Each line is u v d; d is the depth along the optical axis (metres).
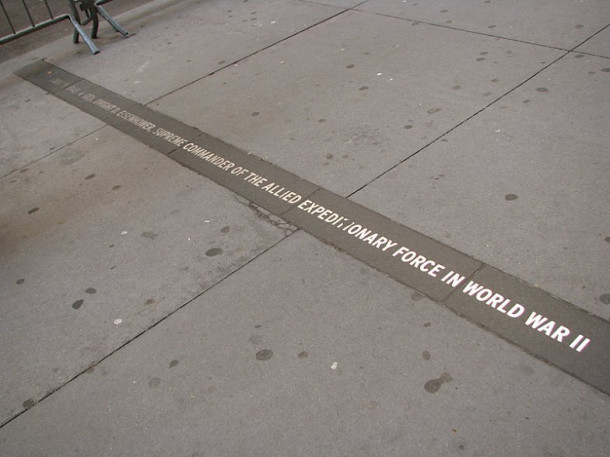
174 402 2.82
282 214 3.86
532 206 3.50
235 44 6.39
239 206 4.01
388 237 3.50
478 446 2.40
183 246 3.76
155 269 3.63
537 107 4.36
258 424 2.65
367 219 3.66
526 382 2.60
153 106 5.51
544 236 3.29
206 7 7.58
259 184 4.18
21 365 3.18
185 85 5.76
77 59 6.86
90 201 4.38
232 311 3.23
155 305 3.37
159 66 6.27
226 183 4.27
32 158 5.09
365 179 4.01
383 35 5.90
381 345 2.88
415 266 3.27
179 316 3.27
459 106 4.56
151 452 2.63
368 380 2.74
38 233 4.16
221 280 3.44
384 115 4.64
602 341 2.71
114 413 2.83
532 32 5.38
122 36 7.21
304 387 2.77
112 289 3.55
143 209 4.18
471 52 5.27
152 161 4.70
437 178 3.88
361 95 4.97
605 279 2.97
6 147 5.35
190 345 3.09
